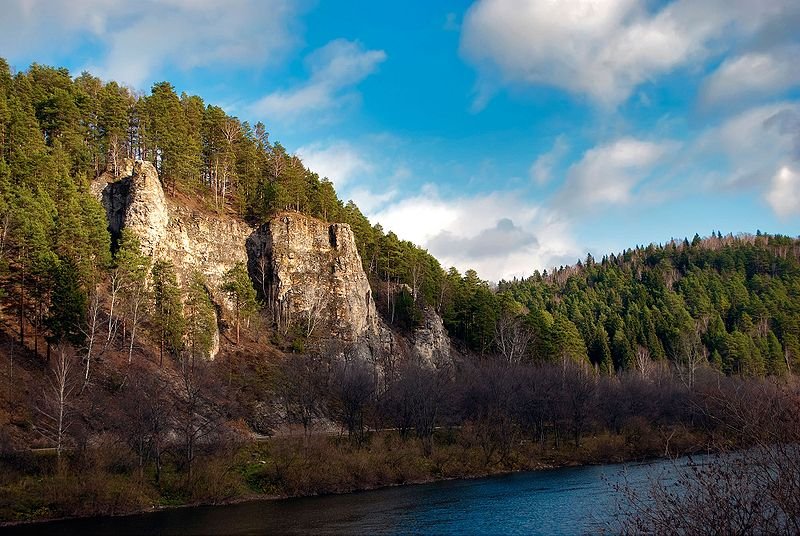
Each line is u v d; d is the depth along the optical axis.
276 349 92.12
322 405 80.75
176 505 47.94
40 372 61.56
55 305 63.69
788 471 13.09
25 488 42.94
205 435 56.75
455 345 125.00
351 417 69.81
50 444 51.12
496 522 41.97
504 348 107.69
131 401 53.22
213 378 69.56
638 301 189.88
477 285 135.50
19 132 81.00
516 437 79.38
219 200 111.62
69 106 92.38
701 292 193.50
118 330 76.31
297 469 55.38
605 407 85.81
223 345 86.19
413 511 46.50
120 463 48.84
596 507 45.31
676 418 84.12
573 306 190.50
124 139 101.00
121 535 37.78
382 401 80.81
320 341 95.88
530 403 79.69
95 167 96.81
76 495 43.31
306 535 38.72
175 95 112.69
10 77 93.00
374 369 87.69
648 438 76.81
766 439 13.57
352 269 108.25
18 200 71.69
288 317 97.94
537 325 119.56
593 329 156.00
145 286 82.00
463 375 91.25
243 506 48.78
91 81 114.31
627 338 147.62
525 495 52.47
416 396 72.38
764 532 13.72
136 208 86.69
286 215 106.88
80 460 46.91
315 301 101.31
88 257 74.81
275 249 102.44
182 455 53.22
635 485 46.72
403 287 124.00
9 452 45.28
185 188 102.81
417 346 112.00
